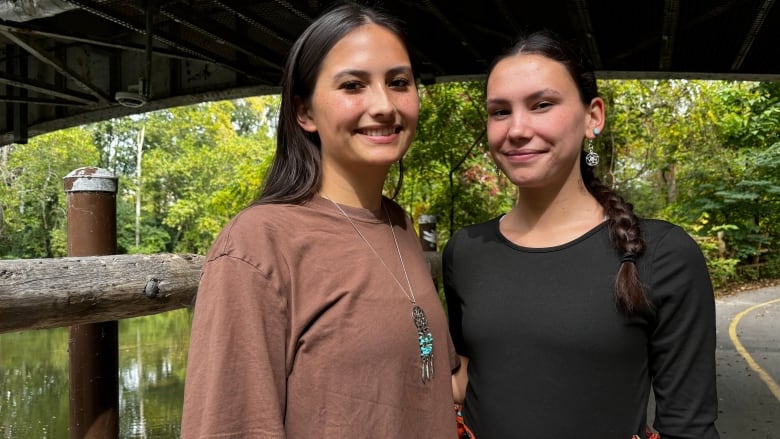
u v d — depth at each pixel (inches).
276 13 180.4
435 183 278.5
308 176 44.9
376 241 44.1
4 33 173.5
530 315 49.4
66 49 233.5
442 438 42.6
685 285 46.4
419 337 42.3
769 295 441.7
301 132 46.3
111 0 149.3
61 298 55.6
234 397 35.5
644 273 47.0
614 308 47.5
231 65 198.2
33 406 250.7
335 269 41.0
